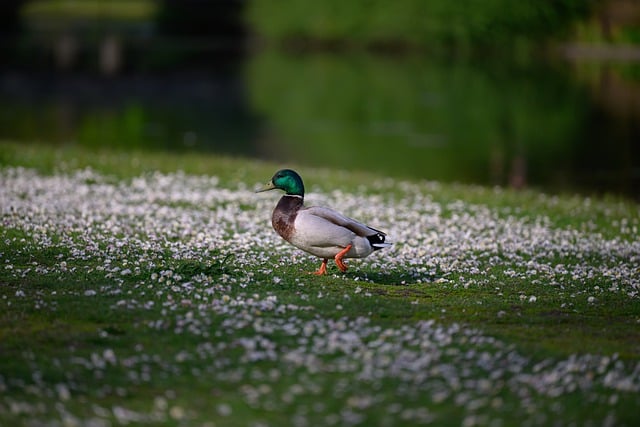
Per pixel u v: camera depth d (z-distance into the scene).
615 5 82.25
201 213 16.95
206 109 49.31
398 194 20.77
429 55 85.44
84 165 22.78
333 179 22.94
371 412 7.37
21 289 10.66
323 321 9.64
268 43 95.06
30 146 26.73
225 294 10.69
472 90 58.47
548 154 35.69
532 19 80.88
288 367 8.29
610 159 34.22
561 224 17.56
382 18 89.00
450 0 83.31
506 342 9.20
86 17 111.69
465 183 28.94
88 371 8.05
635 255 14.72
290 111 49.41
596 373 8.34
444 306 10.72
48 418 7.06
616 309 10.90
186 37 95.06
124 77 60.75
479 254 14.27
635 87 57.91
